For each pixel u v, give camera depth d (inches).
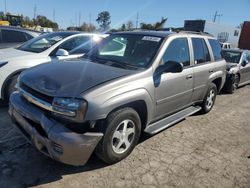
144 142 174.7
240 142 189.5
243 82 390.6
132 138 149.3
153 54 165.3
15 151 150.7
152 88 154.9
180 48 188.9
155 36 179.5
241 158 165.6
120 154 144.1
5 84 216.8
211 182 138.2
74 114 121.2
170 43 177.3
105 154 135.1
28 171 134.0
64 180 129.3
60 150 119.5
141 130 164.1
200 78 210.5
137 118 147.9
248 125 226.8
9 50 253.4
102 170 139.3
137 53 169.9
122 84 137.6
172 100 178.7
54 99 123.6
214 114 250.5
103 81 133.3
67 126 124.7
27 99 138.3
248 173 149.5
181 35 193.5
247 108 282.7
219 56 250.4
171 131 198.1
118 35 193.0
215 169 150.3
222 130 210.1
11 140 163.0
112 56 176.6
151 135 169.2
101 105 125.0
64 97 122.3
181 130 202.1
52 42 254.1
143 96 147.9
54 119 125.8
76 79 133.9
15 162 140.4
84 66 154.4
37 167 137.6
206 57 225.3
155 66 160.6
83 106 121.3
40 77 139.9
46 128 122.1
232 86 352.2
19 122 141.4
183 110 207.5
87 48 265.4
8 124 186.5
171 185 132.6
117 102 131.7
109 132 132.3
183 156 161.3
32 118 131.1
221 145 181.9
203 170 148.2
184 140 184.2
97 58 178.5
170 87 171.5
